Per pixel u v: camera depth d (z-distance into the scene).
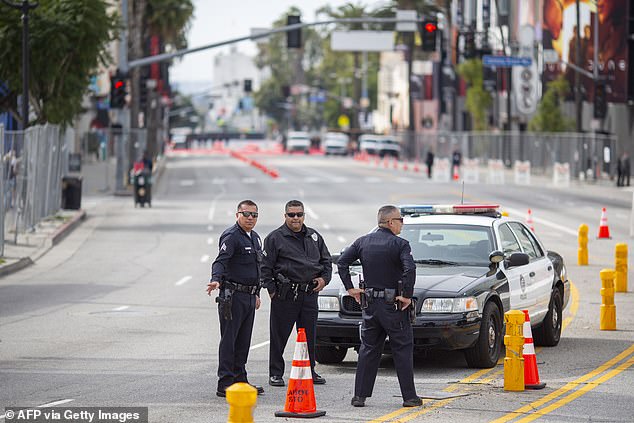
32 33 90.75
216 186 145.25
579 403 27.78
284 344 30.28
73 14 92.50
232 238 28.48
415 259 34.97
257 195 127.00
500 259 33.84
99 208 110.44
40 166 84.88
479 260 34.81
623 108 171.62
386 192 130.50
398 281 26.95
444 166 165.25
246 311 28.75
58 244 77.12
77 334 40.16
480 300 32.38
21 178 73.94
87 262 66.75
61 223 87.94
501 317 33.94
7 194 78.06
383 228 27.30
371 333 27.30
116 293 52.72
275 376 30.27
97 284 56.41
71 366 33.44
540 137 175.38
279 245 29.67
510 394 29.00
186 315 45.31
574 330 41.31
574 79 173.12
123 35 118.00
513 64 147.25
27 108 82.44
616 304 48.25
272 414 26.36
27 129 78.31
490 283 33.28
